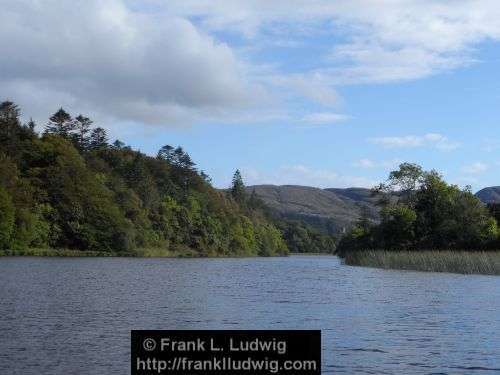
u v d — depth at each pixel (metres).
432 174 111.62
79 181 131.25
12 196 113.56
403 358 18.89
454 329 24.34
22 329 23.06
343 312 29.59
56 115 189.38
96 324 24.45
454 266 68.19
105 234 131.50
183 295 37.72
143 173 173.75
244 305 32.12
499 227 99.25
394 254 81.00
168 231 168.62
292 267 95.56
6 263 76.69
